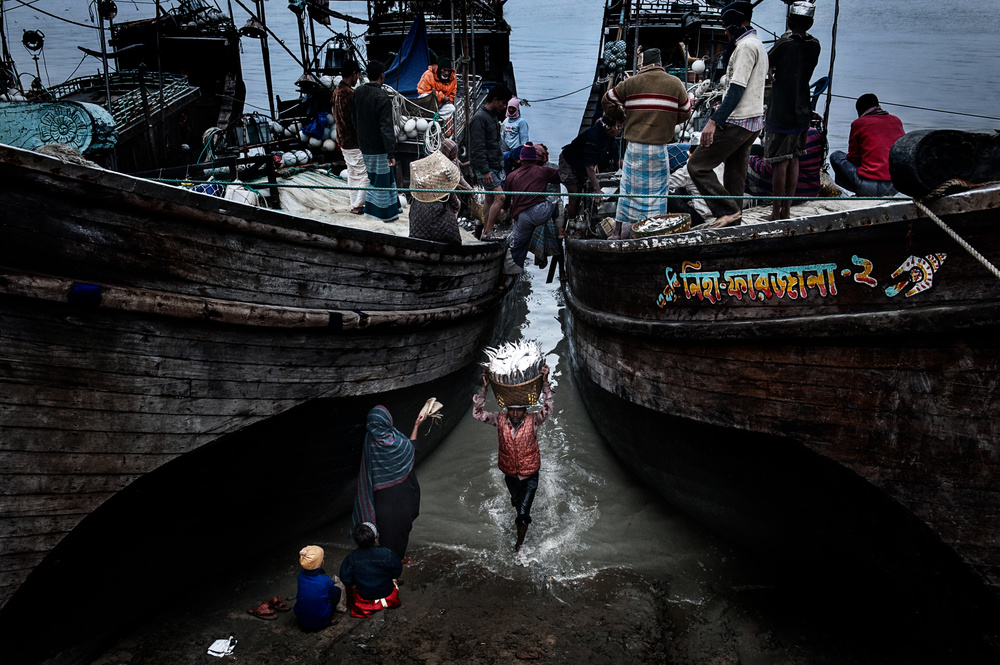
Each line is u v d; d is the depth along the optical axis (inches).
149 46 486.6
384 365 216.2
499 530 227.9
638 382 217.9
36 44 399.9
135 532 168.1
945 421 145.3
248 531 199.6
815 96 337.7
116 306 145.7
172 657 171.5
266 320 171.5
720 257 179.9
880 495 158.2
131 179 143.5
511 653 171.6
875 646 175.2
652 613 186.7
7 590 147.6
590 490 251.3
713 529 221.5
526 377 213.8
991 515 142.9
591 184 316.8
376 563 183.8
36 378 141.6
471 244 253.6
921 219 141.5
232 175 284.7
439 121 437.7
